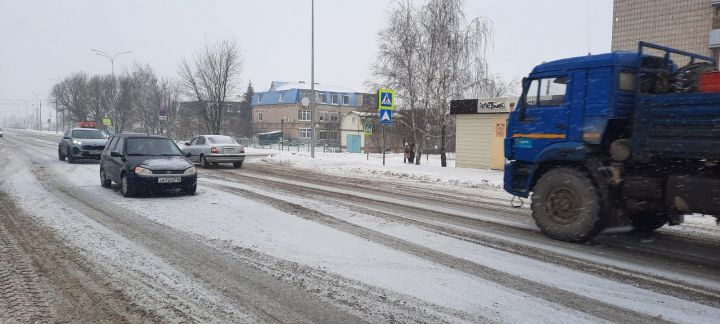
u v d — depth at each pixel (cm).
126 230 732
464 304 439
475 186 1381
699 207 584
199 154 2102
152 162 1094
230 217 844
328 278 508
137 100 5656
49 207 930
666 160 615
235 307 429
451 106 2056
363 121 3684
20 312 412
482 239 696
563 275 528
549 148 717
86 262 559
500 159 1903
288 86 7525
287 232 725
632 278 521
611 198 662
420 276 517
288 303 439
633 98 677
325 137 7194
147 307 426
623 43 2023
